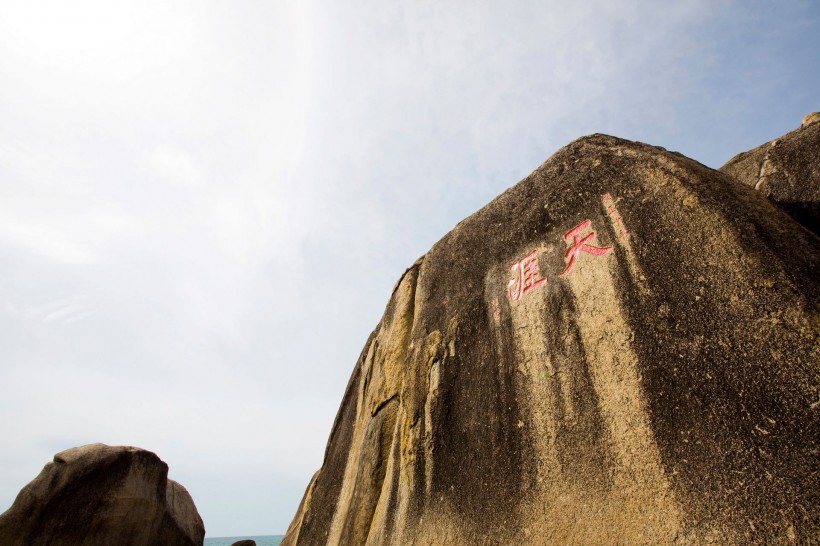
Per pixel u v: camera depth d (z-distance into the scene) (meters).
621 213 3.20
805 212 3.22
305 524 5.89
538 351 3.33
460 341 4.11
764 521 1.95
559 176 3.85
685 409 2.39
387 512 3.97
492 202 4.63
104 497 11.34
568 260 3.43
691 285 2.63
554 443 2.93
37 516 10.48
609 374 2.81
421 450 3.92
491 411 3.48
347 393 6.79
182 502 14.57
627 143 3.50
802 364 2.09
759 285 2.38
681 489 2.24
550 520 2.70
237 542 17.97
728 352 2.35
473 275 4.36
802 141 3.50
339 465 5.75
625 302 2.91
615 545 2.34
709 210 2.74
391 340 5.32
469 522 3.18
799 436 1.99
